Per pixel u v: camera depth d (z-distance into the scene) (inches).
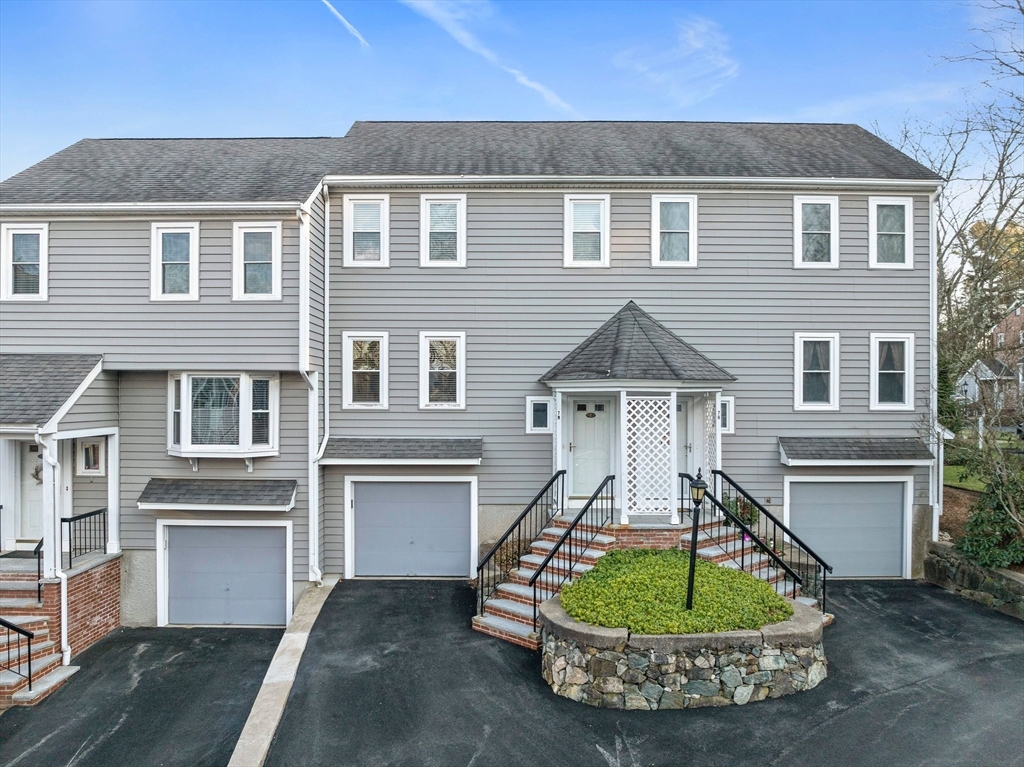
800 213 502.3
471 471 495.5
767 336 501.4
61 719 319.3
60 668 378.0
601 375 419.8
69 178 485.1
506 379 499.2
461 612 414.6
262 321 443.2
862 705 289.1
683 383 417.4
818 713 282.8
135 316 443.2
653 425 423.2
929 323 502.9
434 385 500.7
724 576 348.8
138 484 465.1
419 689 311.9
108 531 461.4
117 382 462.6
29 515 470.3
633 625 298.2
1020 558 417.1
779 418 501.7
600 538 408.5
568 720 281.7
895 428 503.5
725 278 501.7
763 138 591.8
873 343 504.1
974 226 790.5
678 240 504.4
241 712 326.3
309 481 467.8
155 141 599.2
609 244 499.8
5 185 470.9
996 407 456.4
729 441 501.4
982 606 427.5
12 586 391.9
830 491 505.0
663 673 289.3
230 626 466.6
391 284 499.5
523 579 403.9
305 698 305.0
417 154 542.6
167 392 461.7
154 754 287.0
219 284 444.1
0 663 353.4
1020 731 268.5
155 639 434.6
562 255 499.5
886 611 415.8
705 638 290.7
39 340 443.8
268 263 445.4
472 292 499.5
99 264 445.1
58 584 387.9
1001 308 725.3
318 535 477.1
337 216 498.9
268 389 461.1
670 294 500.4
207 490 456.1
